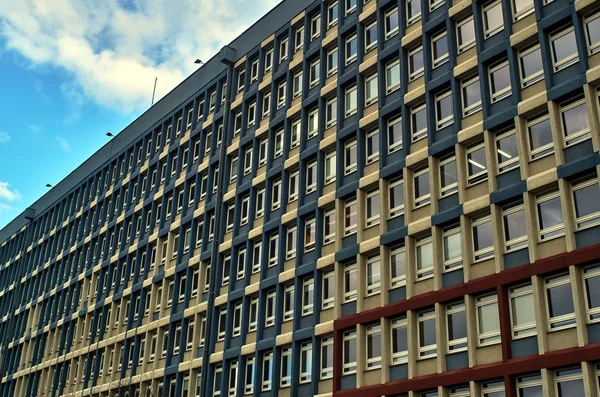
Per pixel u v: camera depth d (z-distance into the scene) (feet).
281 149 147.43
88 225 214.69
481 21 113.19
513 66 105.29
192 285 158.71
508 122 103.65
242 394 133.08
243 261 146.30
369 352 112.88
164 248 174.40
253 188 148.77
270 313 134.72
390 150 122.42
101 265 197.06
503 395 93.20
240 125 162.50
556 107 98.63
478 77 111.96
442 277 105.29
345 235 124.16
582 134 95.50
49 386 202.90
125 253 187.83
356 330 115.03
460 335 100.73
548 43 102.53
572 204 93.56
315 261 126.72
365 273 118.52
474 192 105.40
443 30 120.06
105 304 187.83
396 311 108.78
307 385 121.39
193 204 167.32
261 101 157.58
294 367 123.75
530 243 94.68
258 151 153.17
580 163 92.63
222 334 144.15
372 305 114.62
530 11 107.14
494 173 103.19
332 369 118.11
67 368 197.98
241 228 149.48
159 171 185.98
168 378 154.81
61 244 228.84
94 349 185.57
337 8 145.07
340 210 125.80
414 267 110.52
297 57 150.30
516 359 91.50
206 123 172.04
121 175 205.67
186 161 178.19
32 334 222.89
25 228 257.75
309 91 144.66
